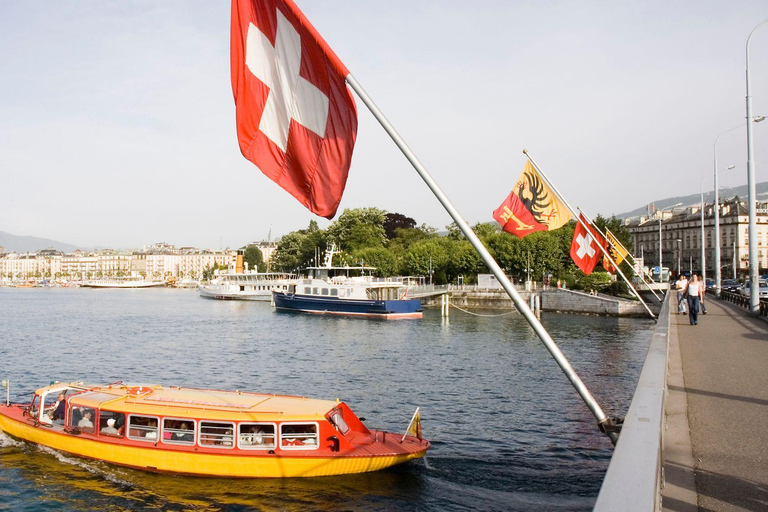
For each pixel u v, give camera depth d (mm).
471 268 132750
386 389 39656
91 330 82062
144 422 23938
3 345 64812
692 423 10633
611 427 9719
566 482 23203
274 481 22750
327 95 11211
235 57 11375
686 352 20047
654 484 4234
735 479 7797
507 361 50812
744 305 46812
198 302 163625
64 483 22750
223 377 45062
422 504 21234
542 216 35250
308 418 23219
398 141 10547
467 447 27016
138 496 21781
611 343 62281
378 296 106062
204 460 22938
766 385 14086
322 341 67625
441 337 70312
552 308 107500
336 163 11344
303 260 184875
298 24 11062
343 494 21859
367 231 168000
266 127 11430
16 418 27062
